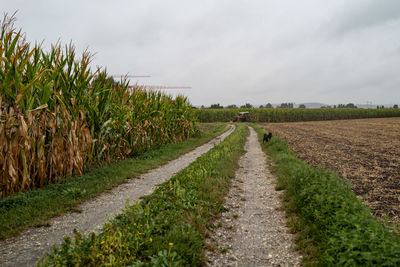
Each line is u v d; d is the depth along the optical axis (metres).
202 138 19.69
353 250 3.04
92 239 3.32
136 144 12.24
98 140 9.06
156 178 8.24
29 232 4.28
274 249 4.02
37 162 6.54
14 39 5.98
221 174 8.21
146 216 4.45
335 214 4.12
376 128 31.78
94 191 6.45
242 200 6.45
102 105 9.04
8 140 5.82
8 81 5.82
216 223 4.94
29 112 6.25
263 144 17.00
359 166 9.75
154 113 14.09
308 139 19.94
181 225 4.12
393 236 3.12
